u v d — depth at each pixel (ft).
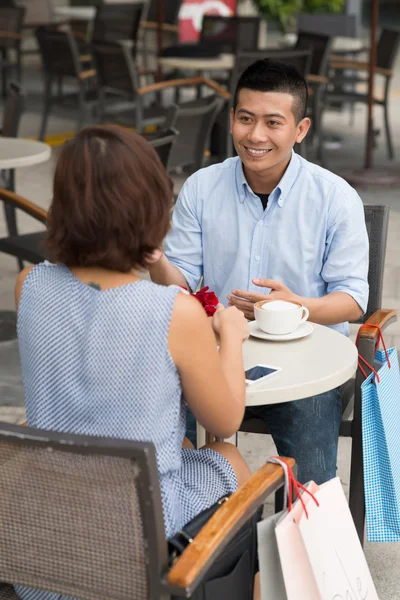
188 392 6.95
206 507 7.43
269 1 47.42
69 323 6.86
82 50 41.73
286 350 9.04
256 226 11.10
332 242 11.00
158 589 6.09
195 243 11.54
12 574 6.67
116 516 6.10
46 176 31.81
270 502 12.50
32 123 41.01
